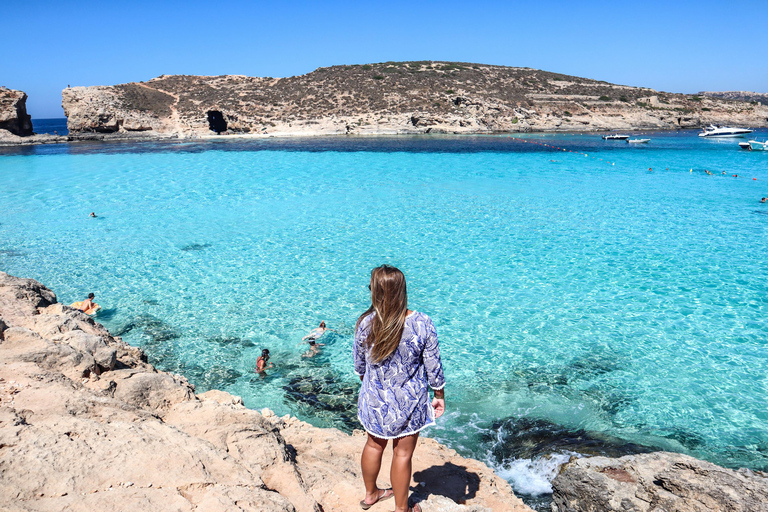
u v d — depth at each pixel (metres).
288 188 26.14
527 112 75.25
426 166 34.50
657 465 4.86
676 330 10.21
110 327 10.48
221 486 2.69
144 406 4.36
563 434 7.23
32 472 2.38
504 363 9.15
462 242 16.44
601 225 18.38
